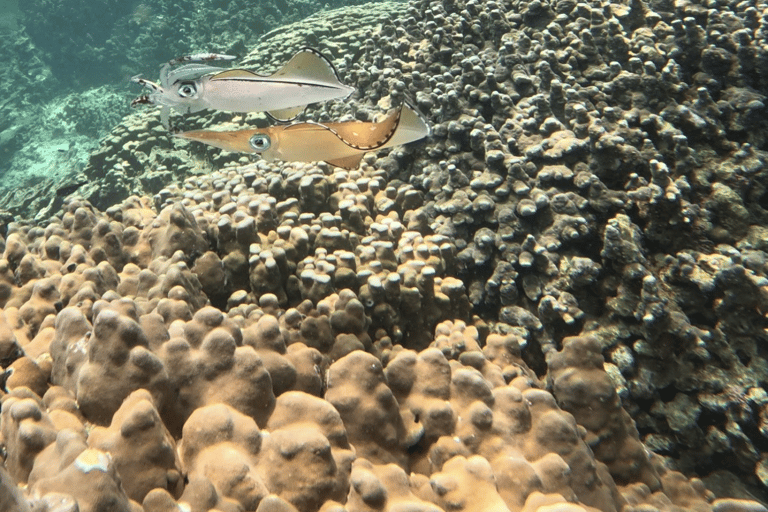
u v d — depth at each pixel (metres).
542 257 3.39
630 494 2.40
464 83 4.31
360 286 3.01
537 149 3.71
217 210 3.85
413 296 3.00
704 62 4.04
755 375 2.98
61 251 3.16
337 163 1.81
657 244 3.49
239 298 2.97
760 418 2.89
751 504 2.31
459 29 5.05
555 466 1.92
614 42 4.36
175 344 1.80
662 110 3.93
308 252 3.26
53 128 18.27
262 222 3.34
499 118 4.14
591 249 3.52
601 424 2.50
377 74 5.18
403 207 3.97
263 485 1.48
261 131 1.71
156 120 8.00
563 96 4.03
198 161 7.43
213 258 3.02
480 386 2.13
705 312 3.26
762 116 3.84
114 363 1.65
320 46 8.94
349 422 1.96
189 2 17.11
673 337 3.10
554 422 2.09
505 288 3.39
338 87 1.92
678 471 2.88
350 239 3.45
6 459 1.50
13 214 9.36
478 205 3.58
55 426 1.53
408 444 2.04
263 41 10.45
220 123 7.47
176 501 1.46
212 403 1.74
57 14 19.50
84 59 19.55
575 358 2.61
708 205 3.58
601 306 3.35
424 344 3.07
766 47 3.83
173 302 2.26
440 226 3.74
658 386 3.09
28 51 20.44
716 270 3.19
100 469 1.24
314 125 1.72
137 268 3.04
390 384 2.18
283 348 2.05
